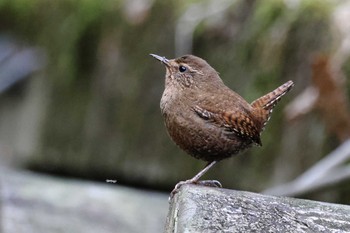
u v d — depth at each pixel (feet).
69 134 44.68
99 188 40.32
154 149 42.06
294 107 36.91
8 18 49.60
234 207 21.48
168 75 28.58
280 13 39.09
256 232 20.71
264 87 38.70
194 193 21.86
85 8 44.39
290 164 37.99
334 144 36.96
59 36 45.62
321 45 37.60
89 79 44.16
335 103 36.22
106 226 36.40
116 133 43.16
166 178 41.81
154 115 42.06
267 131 38.55
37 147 45.70
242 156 39.34
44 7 47.24
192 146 27.68
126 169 42.88
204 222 20.71
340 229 21.48
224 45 40.16
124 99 42.93
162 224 37.45
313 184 35.12
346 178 34.88
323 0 38.86
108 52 43.50
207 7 41.04
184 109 27.30
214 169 40.19
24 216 36.09
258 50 39.14
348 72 36.37
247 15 39.99
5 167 47.62
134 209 38.52
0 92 50.29
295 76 38.09
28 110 47.50
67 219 36.55
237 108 27.45
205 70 28.32
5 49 50.21
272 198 22.66
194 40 40.83
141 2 42.75
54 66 45.62
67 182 41.29
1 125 50.55
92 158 43.91
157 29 42.11
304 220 21.62
